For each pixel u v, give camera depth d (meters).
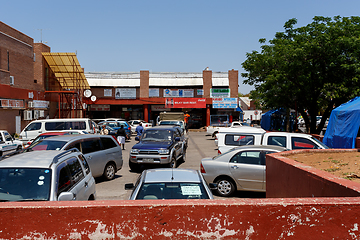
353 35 19.31
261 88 23.81
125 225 2.46
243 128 11.82
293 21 23.75
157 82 42.78
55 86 33.22
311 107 22.08
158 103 42.66
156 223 2.48
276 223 2.54
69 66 31.52
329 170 5.28
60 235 2.42
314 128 22.28
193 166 13.56
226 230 2.52
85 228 2.44
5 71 22.83
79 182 5.43
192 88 43.19
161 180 4.97
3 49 23.03
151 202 2.53
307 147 9.72
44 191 4.32
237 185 8.01
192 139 28.58
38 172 4.55
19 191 4.31
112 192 8.77
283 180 5.37
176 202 2.54
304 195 4.41
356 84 19.30
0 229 2.39
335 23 20.19
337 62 19.00
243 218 2.53
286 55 20.12
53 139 8.94
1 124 22.61
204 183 4.99
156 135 13.12
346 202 2.56
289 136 9.95
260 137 11.13
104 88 42.25
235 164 8.02
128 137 27.56
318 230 2.54
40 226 2.41
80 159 6.07
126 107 44.06
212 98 42.91
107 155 10.34
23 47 25.88
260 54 22.66
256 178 7.82
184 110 44.62
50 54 29.56
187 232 2.49
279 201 2.59
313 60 20.14
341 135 13.59
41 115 28.50
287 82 20.73
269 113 29.45
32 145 9.30
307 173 4.32
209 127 29.05
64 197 4.24
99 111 43.72
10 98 23.47
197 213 2.51
